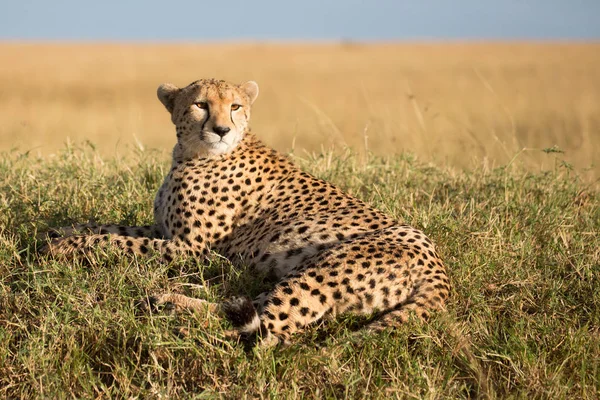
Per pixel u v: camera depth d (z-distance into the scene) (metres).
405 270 7.57
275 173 9.09
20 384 6.54
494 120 29.97
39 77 56.50
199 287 7.66
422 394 6.57
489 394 6.55
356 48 129.88
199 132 8.84
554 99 39.53
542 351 7.19
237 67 73.00
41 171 11.38
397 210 9.97
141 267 8.30
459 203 10.76
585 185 12.10
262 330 6.93
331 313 7.42
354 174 11.41
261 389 6.42
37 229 9.26
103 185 10.62
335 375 6.72
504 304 8.02
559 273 8.79
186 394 6.37
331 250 7.66
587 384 6.86
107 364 6.77
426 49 123.56
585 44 152.75
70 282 7.67
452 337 7.21
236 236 8.86
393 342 7.00
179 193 8.87
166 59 86.31
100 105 40.53
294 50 120.50
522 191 11.30
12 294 7.55
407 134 16.97
